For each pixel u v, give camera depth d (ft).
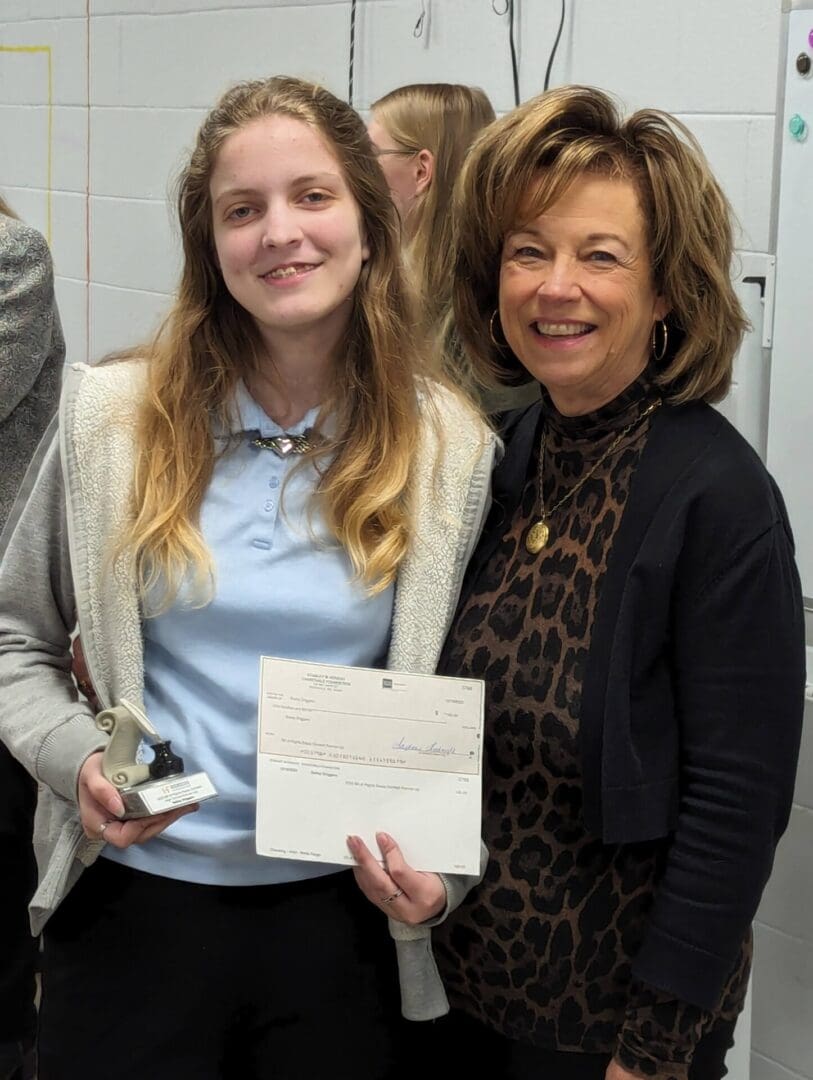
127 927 3.96
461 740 3.76
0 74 10.11
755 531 3.52
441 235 5.49
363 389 4.01
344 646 3.91
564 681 3.71
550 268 3.70
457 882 3.84
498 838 3.90
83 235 9.57
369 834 3.76
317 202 3.80
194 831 3.89
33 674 4.09
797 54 5.05
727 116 5.41
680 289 3.69
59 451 4.01
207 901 3.92
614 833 3.60
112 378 4.09
